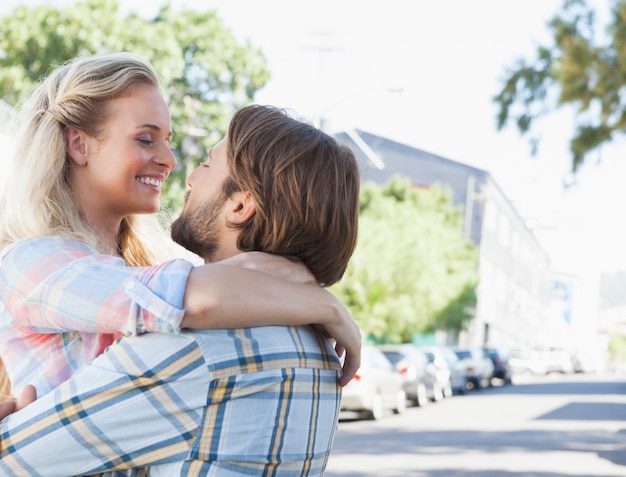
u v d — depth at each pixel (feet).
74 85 5.33
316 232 4.93
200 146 77.41
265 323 4.59
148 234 6.26
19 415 4.57
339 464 34.50
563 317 332.60
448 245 117.19
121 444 4.42
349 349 4.99
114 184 5.37
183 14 77.51
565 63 32.24
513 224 220.23
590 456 39.22
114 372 4.42
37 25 72.38
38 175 5.21
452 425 55.93
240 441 4.44
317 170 4.93
